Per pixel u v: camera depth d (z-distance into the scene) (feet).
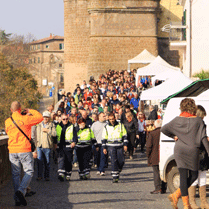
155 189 81.20
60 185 91.76
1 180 92.38
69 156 97.66
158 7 383.04
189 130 61.11
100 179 99.96
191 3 251.60
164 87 134.31
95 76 378.32
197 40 236.22
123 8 377.30
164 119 76.59
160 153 76.33
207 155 62.18
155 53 383.04
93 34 378.53
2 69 599.57
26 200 75.31
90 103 174.19
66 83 418.31
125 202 72.64
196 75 207.31
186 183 61.05
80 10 412.36
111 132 95.20
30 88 601.21
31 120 72.38
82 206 69.82
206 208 65.16
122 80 267.39
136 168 115.96
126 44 379.96
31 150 72.64
